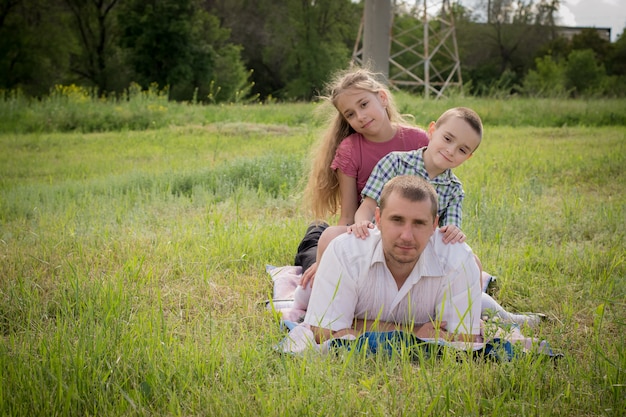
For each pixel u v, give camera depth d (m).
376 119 4.32
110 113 18.58
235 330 3.90
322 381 3.02
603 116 18.38
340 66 50.97
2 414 2.80
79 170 10.68
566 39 56.66
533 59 55.78
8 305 4.15
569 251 5.41
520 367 3.15
